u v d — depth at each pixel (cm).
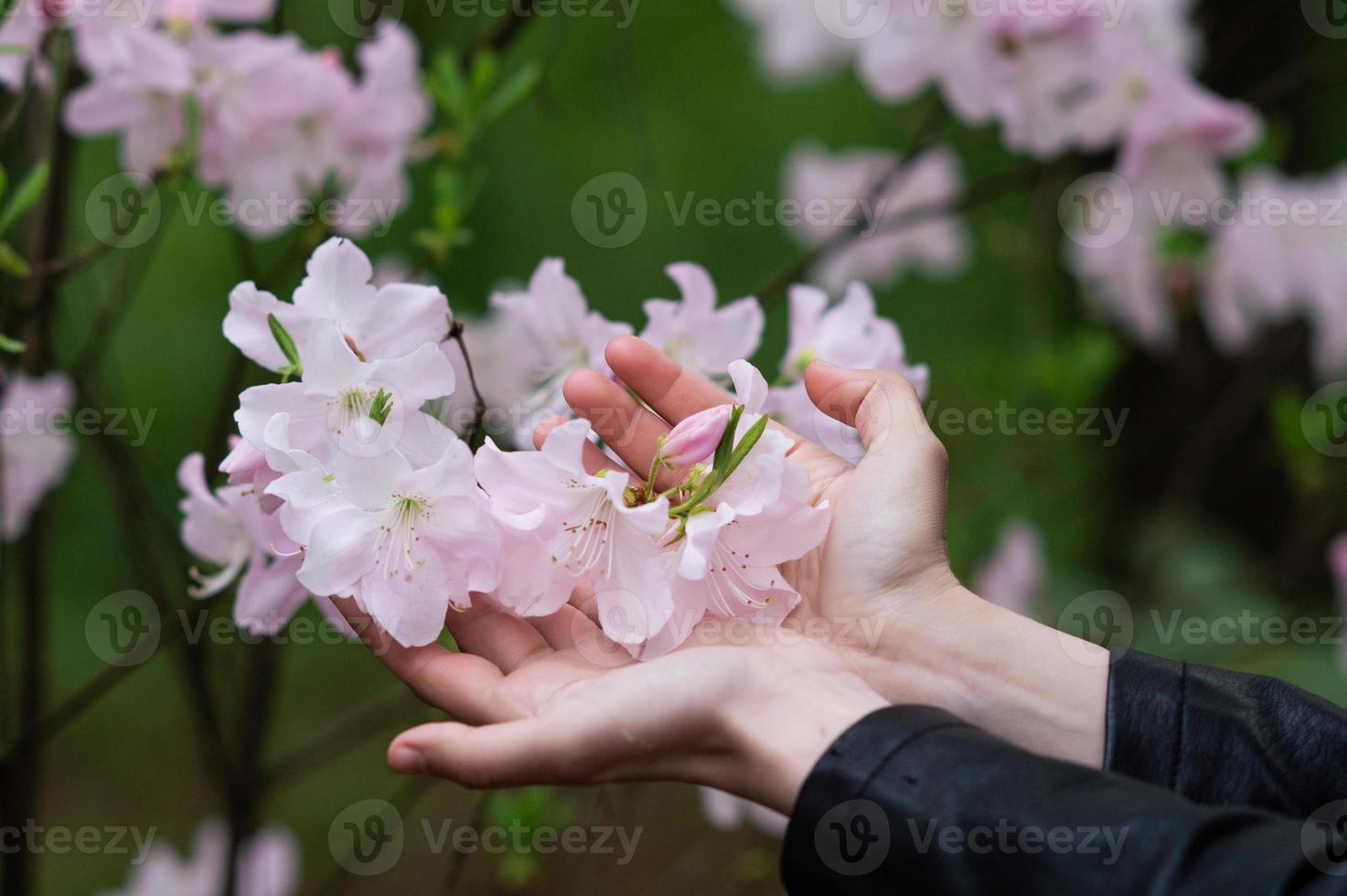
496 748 120
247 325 127
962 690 126
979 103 160
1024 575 207
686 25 348
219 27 162
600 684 122
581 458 125
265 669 157
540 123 309
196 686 156
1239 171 193
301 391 124
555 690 124
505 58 167
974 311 321
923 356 321
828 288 218
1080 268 211
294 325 127
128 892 177
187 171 148
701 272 134
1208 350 262
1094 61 158
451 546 125
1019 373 236
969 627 126
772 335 306
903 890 116
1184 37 176
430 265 150
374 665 307
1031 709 125
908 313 327
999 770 116
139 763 285
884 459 129
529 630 129
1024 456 231
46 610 159
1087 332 231
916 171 208
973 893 114
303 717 289
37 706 158
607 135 331
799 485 126
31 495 154
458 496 124
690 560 123
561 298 135
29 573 157
